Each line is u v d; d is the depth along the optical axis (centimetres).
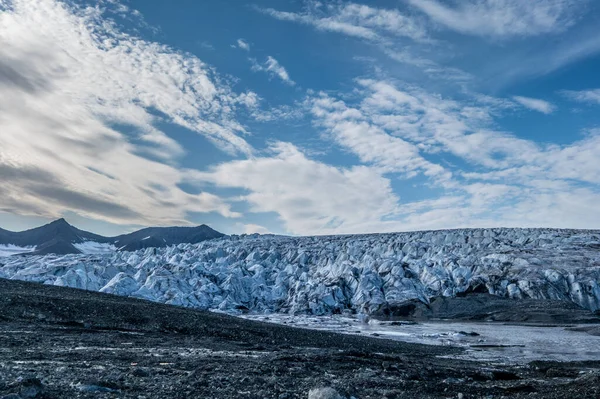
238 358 2316
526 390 1909
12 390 1055
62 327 3077
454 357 3981
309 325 8250
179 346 2791
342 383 1719
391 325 8788
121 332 3184
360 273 14112
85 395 1098
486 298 11994
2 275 13575
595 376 2005
